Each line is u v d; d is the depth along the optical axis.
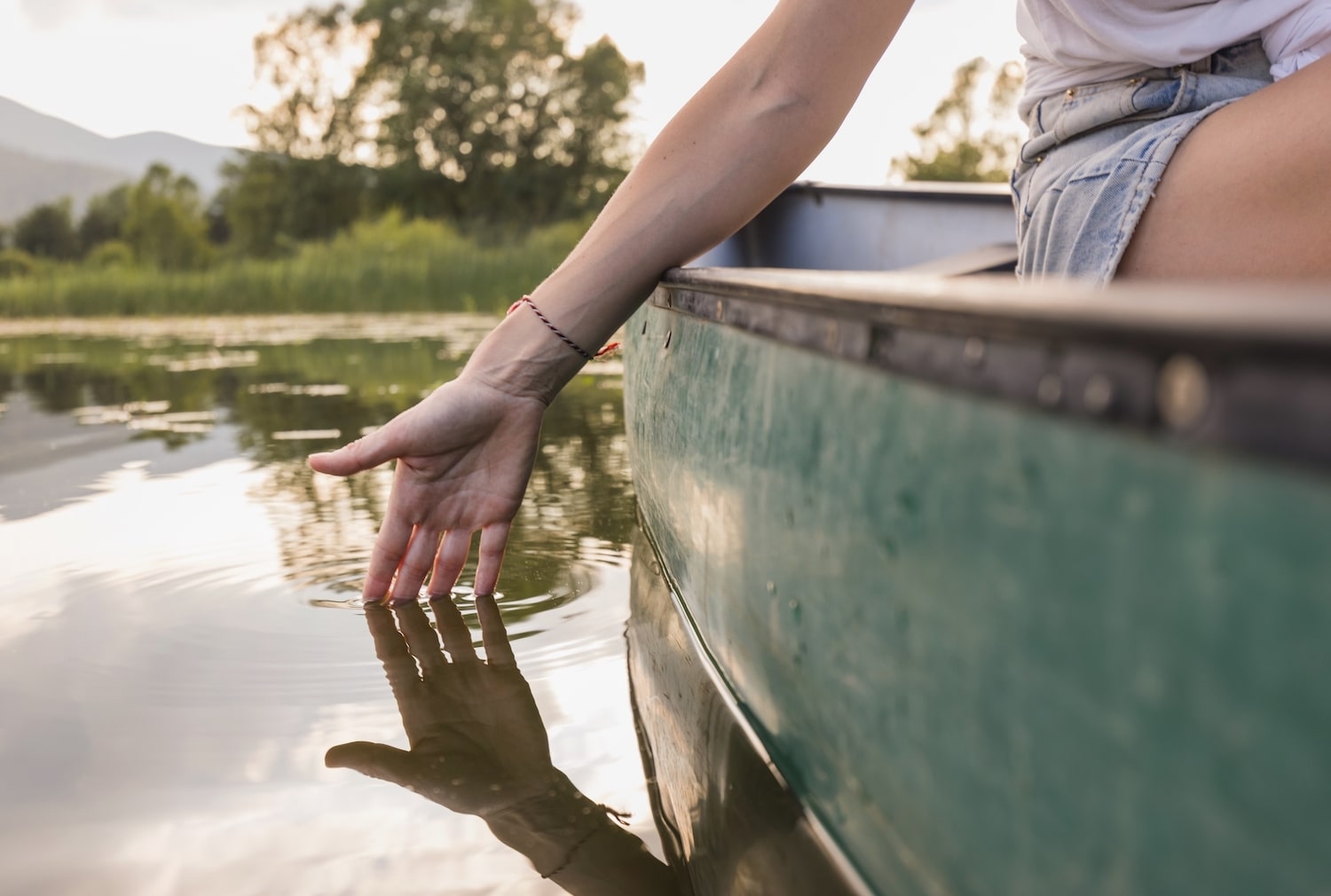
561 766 0.79
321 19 24.62
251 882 0.64
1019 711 0.37
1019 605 0.36
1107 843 0.33
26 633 1.08
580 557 1.33
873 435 0.48
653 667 0.97
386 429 1.01
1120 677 0.31
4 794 0.75
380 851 0.67
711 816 0.71
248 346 5.10
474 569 1.30
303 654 1.02
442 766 0.80
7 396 3.12
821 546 0.57
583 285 0.99
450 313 8.52
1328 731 0.24
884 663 0.49
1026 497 0.35
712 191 0.95
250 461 2.01
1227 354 0.26
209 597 1.19
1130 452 0.30
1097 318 0.30
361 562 1.30
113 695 0.93
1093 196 0.94
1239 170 0.84
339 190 24.52
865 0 0.90
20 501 1.67
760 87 0.94
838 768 0.59
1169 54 0.93
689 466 0.93
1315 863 0.25
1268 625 0.26
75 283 9.39
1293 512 0.24
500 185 25.02
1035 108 1.11
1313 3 0.90
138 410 2.75
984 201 2.18
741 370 0.73
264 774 0.78
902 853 0.51
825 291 0.53
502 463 1.09
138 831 0.70
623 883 0.63
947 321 0.40
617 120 25.64
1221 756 0.28
